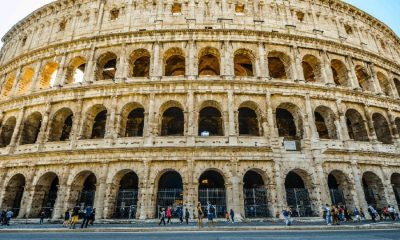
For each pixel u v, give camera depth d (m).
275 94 41.72
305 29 49.91
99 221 34.56
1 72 56.09
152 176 36.50
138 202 35.50
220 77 42.03
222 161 37.06
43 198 40.12
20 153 40.47
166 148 36.53
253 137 38.69
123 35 46.16
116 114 40.59
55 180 44.41
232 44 45.16
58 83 45.72
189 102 39.91
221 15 47.69
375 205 42.41
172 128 45.72
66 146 39.94
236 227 27.41
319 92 43.44
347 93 44.94
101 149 37.56
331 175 45.97
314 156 38.78
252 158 37.12
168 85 41.22
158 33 45.53
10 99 46.47
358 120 46.09
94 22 50.25
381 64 53.53
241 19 47.81
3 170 41.47
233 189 35.59
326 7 54.47
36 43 53.97
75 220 29.70
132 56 46.34
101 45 46.66
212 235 21.91
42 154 39.50
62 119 45.16
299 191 38.88
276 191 36.16
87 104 42.56
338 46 49.50
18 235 24.19
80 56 47.38
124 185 42.88
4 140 46.69
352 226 28.20
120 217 37.19
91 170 37.97
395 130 46.31
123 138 38.91
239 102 40.75
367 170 41.19
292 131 47.03
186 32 45.12
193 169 36.34
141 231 26.88
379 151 42.47
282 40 46.56
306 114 41.41
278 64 52.50
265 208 36.78
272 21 48.75
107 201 36.09
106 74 57.50
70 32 50.88
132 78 42.62
